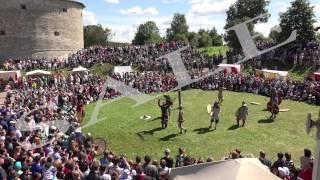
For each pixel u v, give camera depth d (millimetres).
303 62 45312
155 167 12812
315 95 33188
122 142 23422
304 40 48031
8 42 62438
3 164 12453
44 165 12469
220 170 9141
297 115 28969
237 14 53938
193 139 23562
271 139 23219
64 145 17734
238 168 9000
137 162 13453
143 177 12109
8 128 18672
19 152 13539
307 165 12109
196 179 9156
